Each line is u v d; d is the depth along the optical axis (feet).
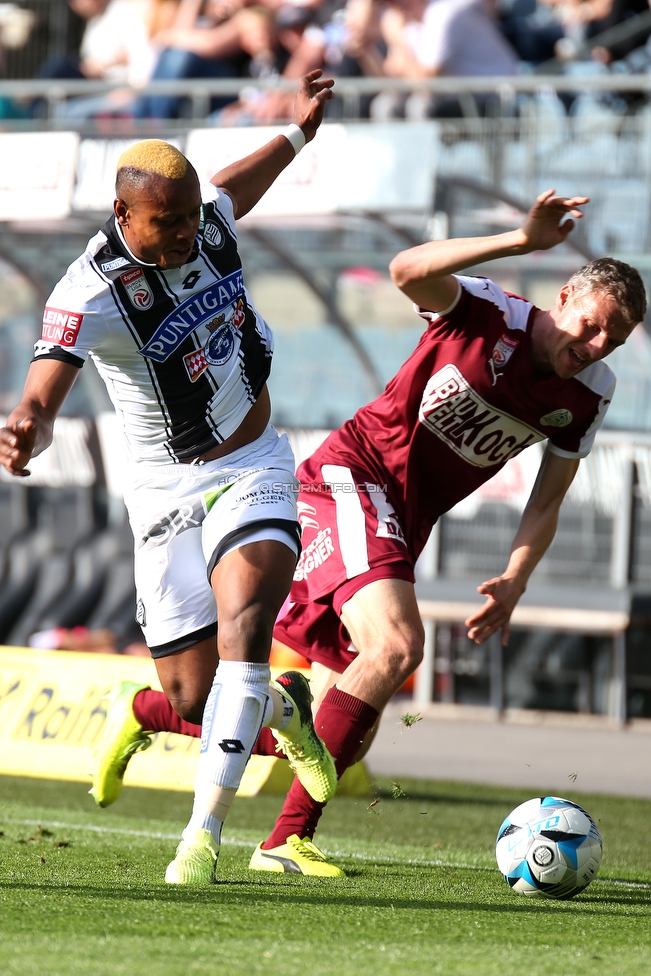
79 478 131.23
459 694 119.85
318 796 41.39
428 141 97.19
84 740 75.51
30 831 53.83
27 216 106.11
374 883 40.42
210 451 39.60
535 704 117.19
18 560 132.57
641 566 113.70
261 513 38.52
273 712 39.29
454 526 118.93
